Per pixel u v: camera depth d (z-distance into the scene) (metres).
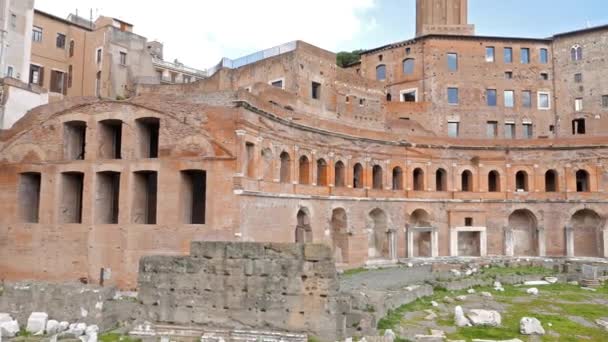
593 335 27.91
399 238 59.12
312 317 23.72
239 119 37.44
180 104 38.69
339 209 53.25
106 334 25.91
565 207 64.12
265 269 24.53
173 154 38.22
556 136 76.00
